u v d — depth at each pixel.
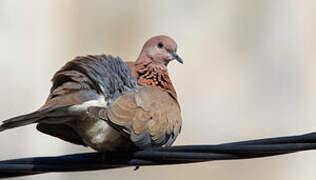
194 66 19.75
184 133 19.00
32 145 17.12
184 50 19.88
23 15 18.25
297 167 18.12
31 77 18.12
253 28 20.30
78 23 19.36
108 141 7.82
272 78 20.06
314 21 20.27
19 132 17.05
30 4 18.38
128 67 8.62
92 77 7.48
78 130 7.78
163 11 20.11
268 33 20.38
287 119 19.75
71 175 16.61
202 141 19.08
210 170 17.56
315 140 6.78
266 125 19.61
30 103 18.02
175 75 19.52
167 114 7.94
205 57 19.92
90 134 7.76
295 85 20.05
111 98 7.64
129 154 7.24
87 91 7.44
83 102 7.35
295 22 20.44
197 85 19.61
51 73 18.55
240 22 20.17
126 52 19.88
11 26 18.05
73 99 7.29
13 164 7.13
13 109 17.72
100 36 19.67
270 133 19.58
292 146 6.82
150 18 20.06
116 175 16.77
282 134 19.58
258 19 20.47
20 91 17.91
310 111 19.84
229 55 20.02
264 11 20.50
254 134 19.41
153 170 17.05
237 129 19.34
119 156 7.27
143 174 16.91
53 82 7.52
